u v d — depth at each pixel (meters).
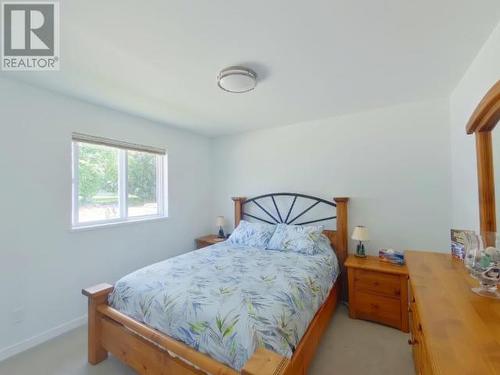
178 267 2.16
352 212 2.98
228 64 1.84
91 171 2.67
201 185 4.01
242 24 1.41
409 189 2.69
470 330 0.72
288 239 2.84
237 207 3.75
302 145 3.34
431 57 1.76
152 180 3.35
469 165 1.96
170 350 1.40
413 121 2.67
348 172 3.02
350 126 3.01
